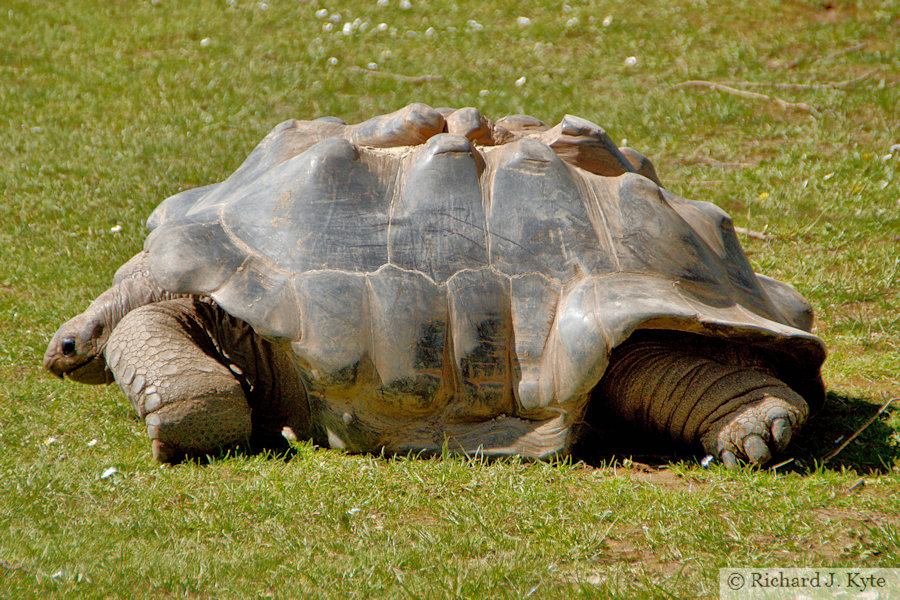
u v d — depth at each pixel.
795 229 22.14
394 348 11.60
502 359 11.77
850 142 27.58
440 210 12.12
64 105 33.81
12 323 17.61
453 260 11.88
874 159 25.66
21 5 44.56
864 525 10.03
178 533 10.20
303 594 8.88
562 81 34.59
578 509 10.60
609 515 10.41
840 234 21.56
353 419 12.09
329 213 12.11
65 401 14.23
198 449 12.05
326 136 13.77
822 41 36.03
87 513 10.62
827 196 23.78
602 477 11.59
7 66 37.47
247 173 13.62
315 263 11.82
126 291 13.80
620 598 8.72
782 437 11.39
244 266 11.98
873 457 12.06
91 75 36.72
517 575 9.18
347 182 12.34
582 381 11.41
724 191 24.80
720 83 33.38
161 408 11.75
